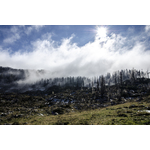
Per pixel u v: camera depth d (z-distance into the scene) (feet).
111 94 193.26
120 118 55.52
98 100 171.53
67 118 72.90
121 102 134.72
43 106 141.28
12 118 79.30
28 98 180.14
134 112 64.80
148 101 103.65
